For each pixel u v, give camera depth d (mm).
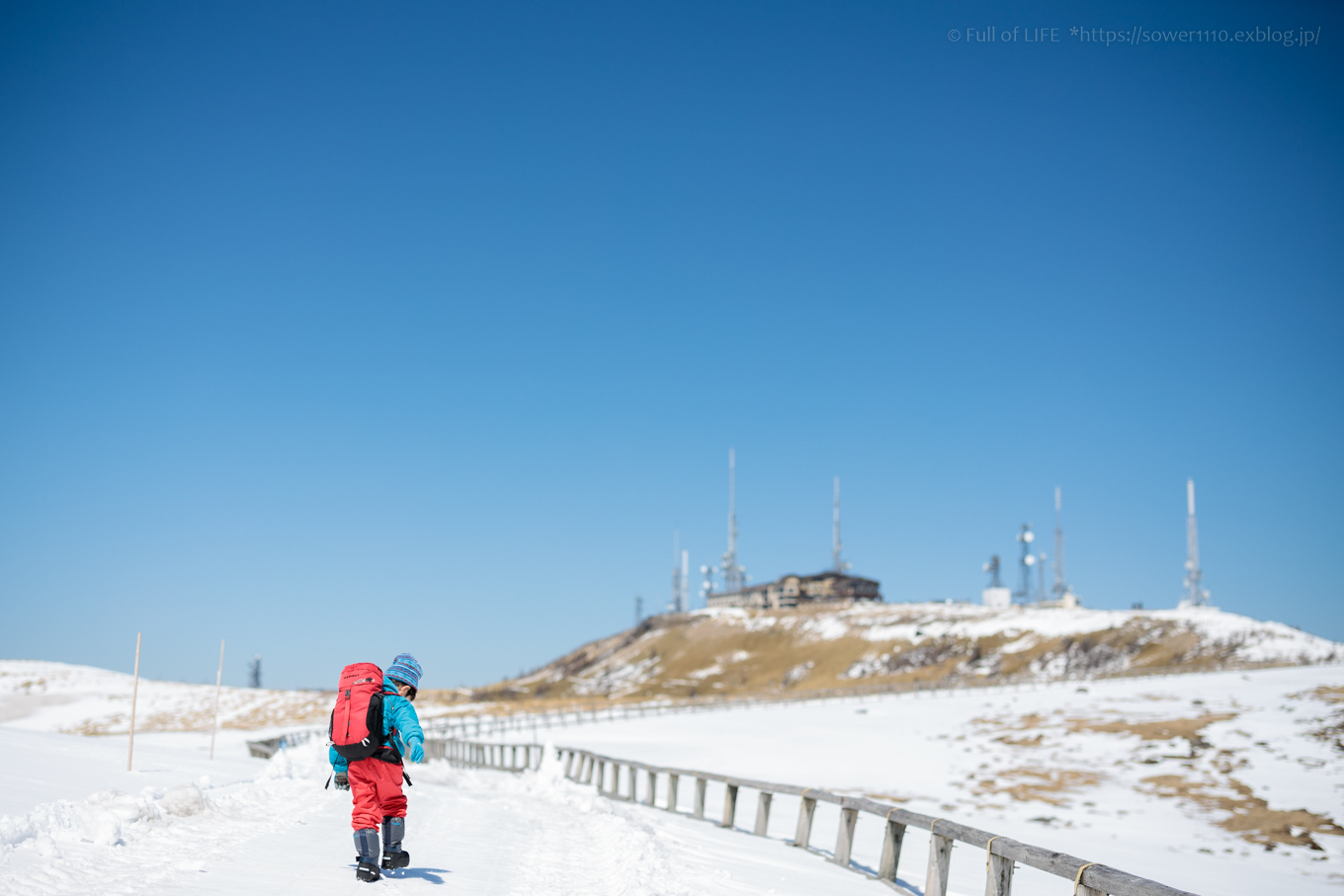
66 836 6574
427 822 10430
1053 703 55844
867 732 51719
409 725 6262
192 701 95250
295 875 6141
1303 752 35625
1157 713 47156
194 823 7941
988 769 38938
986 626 126812
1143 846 25781
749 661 147125
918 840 22344
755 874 9609
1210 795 31406
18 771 10719
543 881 7137
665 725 59531
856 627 145125
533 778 19172
